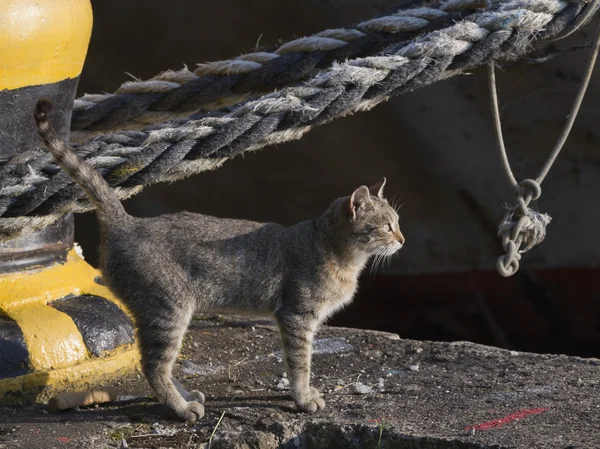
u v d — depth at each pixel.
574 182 18.42
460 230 19.94
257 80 12.25
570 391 10.56
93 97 12.81
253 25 20.09
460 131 19.05
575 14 11.48
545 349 19.38
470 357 12.11
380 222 10.91
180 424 9.91
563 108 17.86
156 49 21.27
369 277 20.48
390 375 11.55
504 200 19.16
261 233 10.53
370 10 18.64
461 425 9.45
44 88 11.20
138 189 10.23
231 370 11.92
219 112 11.31
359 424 9.53
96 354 11.28
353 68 10.39
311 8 19.20
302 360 10.24
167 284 9.95
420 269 20.33
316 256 10.49
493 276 19.75
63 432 9.64
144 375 10.67
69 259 12.50
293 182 21.14
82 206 10.09
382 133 19.62
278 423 9.62
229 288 10.28
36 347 10.79
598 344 18.91
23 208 9.56
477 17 11.08
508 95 18.27
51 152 9.43
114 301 12.07
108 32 21.27
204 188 21.89
